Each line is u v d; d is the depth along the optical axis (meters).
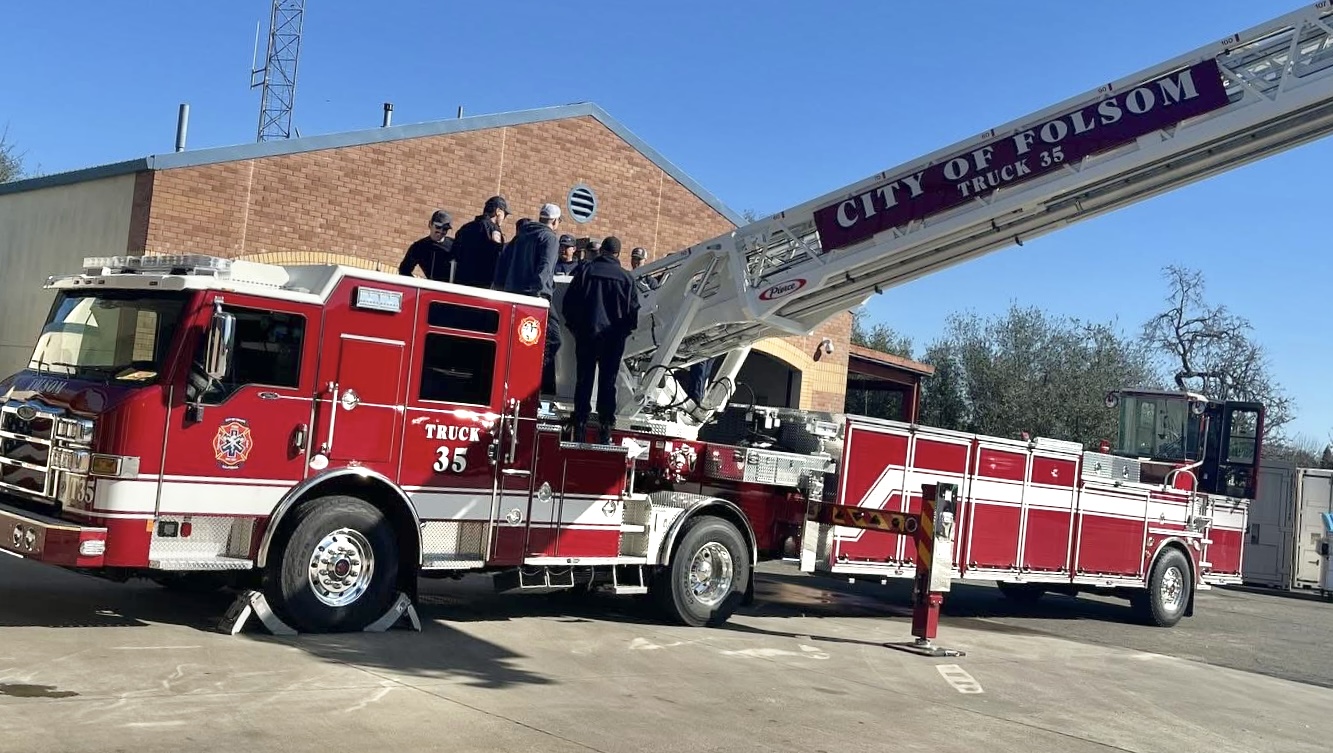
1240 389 39.44
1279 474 21.67
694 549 9.96
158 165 14.58
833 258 10.28
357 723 5.77
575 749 5.68
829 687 7.89
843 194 10.21
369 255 16.44
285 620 7.82
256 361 7.64
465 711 6.22
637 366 11.17
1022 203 9.59
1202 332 39.81
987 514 12.12
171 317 7.48
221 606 8.85
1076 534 13.02
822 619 11.51
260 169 15.45
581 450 9.22
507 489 8.80
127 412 7.19
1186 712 8.26
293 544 7.74
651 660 8.27
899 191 10.01
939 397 40.03
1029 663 9.88
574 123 18.62
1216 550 14.93
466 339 8.58
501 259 9.95
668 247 19.98
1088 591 14.46
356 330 8.05
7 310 17.56
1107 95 9.34
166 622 7.95
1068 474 12.91
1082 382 37.56
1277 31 8.81
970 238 10.13
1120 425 17.73
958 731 6.91
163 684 6.19
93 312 7.96
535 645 8.41
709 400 11.23
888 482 11.29
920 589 10.04
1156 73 9.20
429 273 10.22
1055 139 9.48
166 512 7.32
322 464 7.89
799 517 10.99
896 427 11.32
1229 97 9.02
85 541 7.05
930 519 10.04
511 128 17.88
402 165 16.72
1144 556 13.83
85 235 15.86
